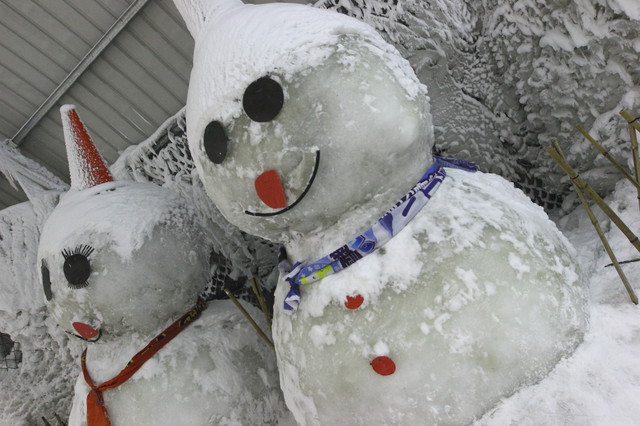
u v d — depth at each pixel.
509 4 1.69
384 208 1.14
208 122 1.12
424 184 1.15
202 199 2.28
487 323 1.01
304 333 1.15
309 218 1.12
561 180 1.78
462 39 1.93
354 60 1.06
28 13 2.21
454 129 1.94
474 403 1.01
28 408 2.34
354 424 1.09
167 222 1.61
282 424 1.66
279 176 1.06
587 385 0.97
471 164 1.33
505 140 1.91
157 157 2.41
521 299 1.02
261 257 2.37
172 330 1.59
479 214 1.11
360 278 1.09
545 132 1.77
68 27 2.26
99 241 1.48
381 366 1.03
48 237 1.55
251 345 1.70
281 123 1.04
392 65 1.12
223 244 2.29
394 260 1.08
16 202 2.75
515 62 1.75
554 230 1.24
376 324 1.05
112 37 2.28
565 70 1.55
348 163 1.05
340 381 1.08
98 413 1.49
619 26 1.35
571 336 1.04
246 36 1.10
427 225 1.10
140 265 1.50
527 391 1.00
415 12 1.92
